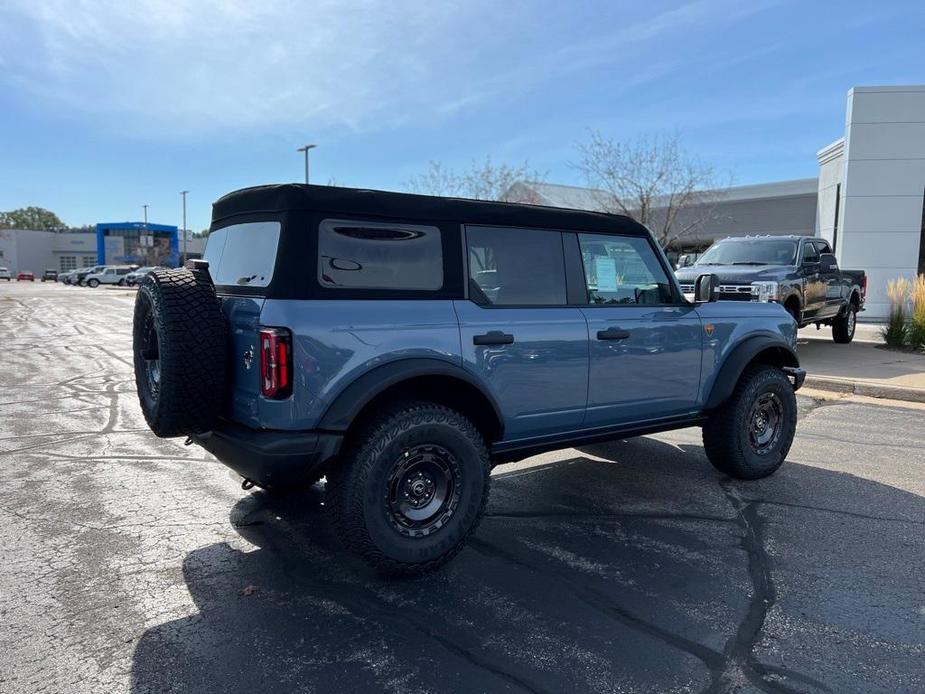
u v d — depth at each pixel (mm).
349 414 3457
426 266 3863
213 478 5516
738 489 5316
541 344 4203
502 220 4191
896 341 13203
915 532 4430
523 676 2857
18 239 93625
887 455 6277
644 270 4938
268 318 3391
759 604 3473
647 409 4855
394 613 3404
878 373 10117
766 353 5867
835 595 3566
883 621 3301
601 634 3193
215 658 2998
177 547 4191
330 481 3627
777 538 4328
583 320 4426
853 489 5305
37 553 4082
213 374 3584
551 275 4395
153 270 3900
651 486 5406
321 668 2922
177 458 6066
